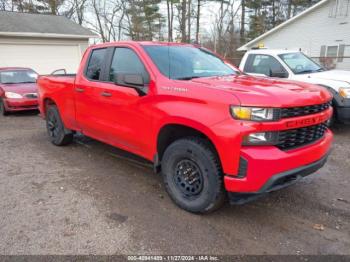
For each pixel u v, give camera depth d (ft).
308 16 73.10
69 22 63.67
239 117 9.16
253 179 9.16
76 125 17.21
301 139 10.20
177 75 12.21
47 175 14.96
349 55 67.15
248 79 12.37
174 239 9.75
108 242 9.58
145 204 11.99
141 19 105.19
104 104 14.29
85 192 13.04
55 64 56.49
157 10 104.73
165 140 12.03
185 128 11.00
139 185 13.75
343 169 15.74
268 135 9.23
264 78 13.03
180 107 10.62
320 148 10.59
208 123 9.72
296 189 13.39
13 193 12.96
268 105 9.10
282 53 26.03
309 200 12.40
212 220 10.84
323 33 71.10
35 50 53.52
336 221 10.85
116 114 13.67
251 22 115.75
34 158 17.54
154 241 9.64
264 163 9.02
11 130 25.26
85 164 16.44
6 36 49.83
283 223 10.71
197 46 15.65
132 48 13.33
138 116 12.47
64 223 10.64
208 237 9.86
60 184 13.87
